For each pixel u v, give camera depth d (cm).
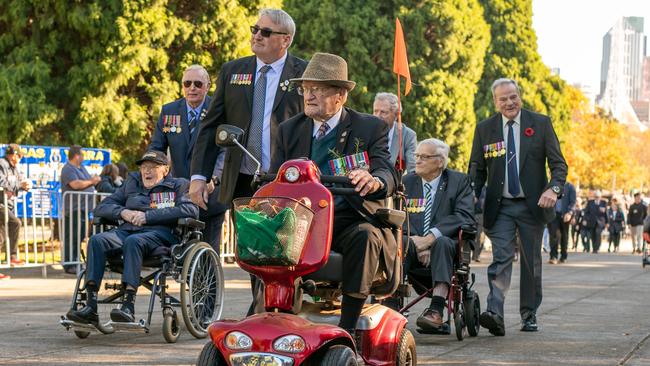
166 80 4697
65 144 4588
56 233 3334
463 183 1678
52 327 1784
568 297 2550
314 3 7294
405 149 1822
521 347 1583
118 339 1630
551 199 1750
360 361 1052
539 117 1784
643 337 1725
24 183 2922
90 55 4544
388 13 7350
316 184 995
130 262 1581
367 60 7181
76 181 3000
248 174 1409
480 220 4238
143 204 1681
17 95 4412
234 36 4806
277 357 923
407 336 1152
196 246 1636
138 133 4591
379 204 1087
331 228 988
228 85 1426
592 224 6269
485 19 8969
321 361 948
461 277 1661
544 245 5875
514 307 2262
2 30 4741
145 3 4528
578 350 1556
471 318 1689
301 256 966
